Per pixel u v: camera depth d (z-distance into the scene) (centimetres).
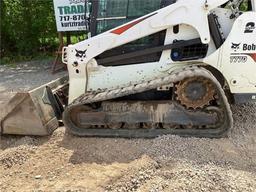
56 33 1435
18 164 471
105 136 523
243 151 472
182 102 493
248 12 483
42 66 1235
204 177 407
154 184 398
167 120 504
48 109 548
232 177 407
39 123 523
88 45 513
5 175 448
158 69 516
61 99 599
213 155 459
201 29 490
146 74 518
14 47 1476
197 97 490
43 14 1395
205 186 391
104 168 444
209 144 482
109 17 528
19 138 543
